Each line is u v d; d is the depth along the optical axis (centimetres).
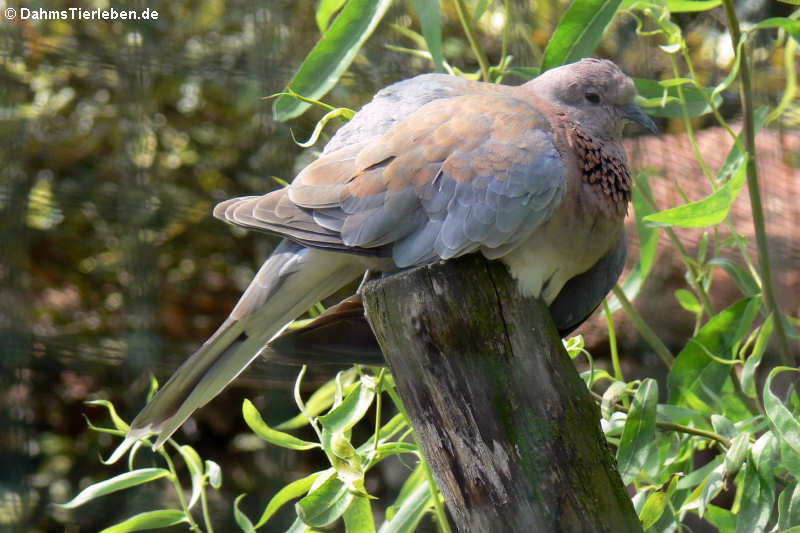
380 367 501
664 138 523
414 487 503
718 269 521
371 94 525
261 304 499
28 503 525
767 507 498
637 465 497
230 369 500
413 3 505
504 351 491
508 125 496
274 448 521
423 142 496
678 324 522
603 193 498
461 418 491
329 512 497
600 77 502
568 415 491
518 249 496
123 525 499
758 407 504
